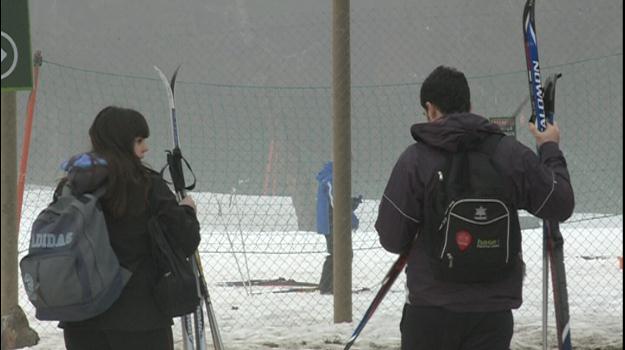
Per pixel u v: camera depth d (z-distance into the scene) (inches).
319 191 1470.2
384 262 1819.6
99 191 542.9
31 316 1249.4
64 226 530.3
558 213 517.0
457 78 538.3
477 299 506.9
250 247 2049.7
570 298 1366.9
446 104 535.2
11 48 514.3
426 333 519.8
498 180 503.2
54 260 523.8
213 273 1729.8
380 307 1312.7
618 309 1264.8
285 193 2440.9
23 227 1982.0
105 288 526.9
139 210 548.4
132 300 545.6
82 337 554.9
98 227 531.5
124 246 546.3
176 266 552.1
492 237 494.9
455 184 502.0
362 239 2111.2
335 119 1144.8
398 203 514.3
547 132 557.6
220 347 685.9
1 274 529.3
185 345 652.1
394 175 518.9
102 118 560.1
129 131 558.6
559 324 594.2
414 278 521.3
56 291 524.1
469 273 498.0
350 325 1138.7
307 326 1157.7
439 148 514.3
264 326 1176.8
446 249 497.0
